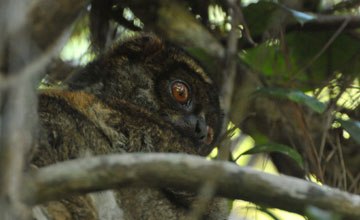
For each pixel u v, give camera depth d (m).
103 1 9.19
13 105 3.30
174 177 3.90
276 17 8.39
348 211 4.00
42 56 3.61
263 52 8.67
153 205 6.20
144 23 9.02
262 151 7.29
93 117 6.27
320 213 3.95
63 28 3.73
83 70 7.33
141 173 3.83
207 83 7.86
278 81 9.06
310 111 8.97
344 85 8.61
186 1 9.12
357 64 9.12
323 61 9.44
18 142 3.34
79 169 3.72
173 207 6.28
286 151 7.23
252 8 8.35
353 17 8.99
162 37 7.80
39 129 5.52
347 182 8.70
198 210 4.36
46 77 8.35
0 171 3.27
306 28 9.08
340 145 8.76
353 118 8.84
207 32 9.02
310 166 8.73
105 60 7.26
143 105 7.17
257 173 4.03
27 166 4.30
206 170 3.93
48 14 3.62
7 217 3.25
